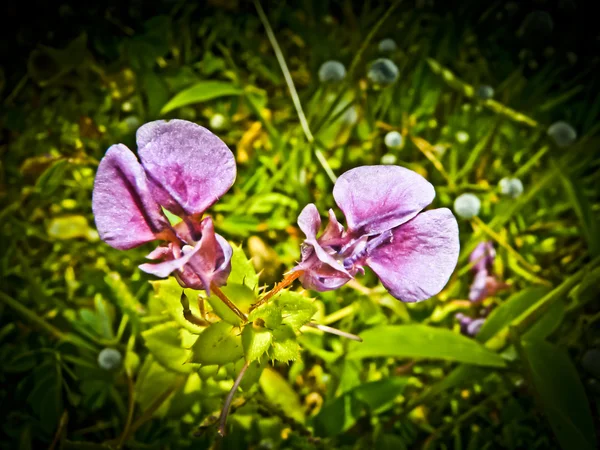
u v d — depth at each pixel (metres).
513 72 0.16
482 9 0.17
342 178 0.07
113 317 0.11
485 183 0.14
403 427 0.11
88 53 0.15
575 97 0.16
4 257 0.13
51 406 0.11
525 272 0.12
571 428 0.09
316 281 0.07
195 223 0.06
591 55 0.16
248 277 0.07
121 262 0.12
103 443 0.10
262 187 0.13
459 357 0.10
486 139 0.13
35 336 0.12
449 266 0.07
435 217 0.07
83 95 0.15
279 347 0.07
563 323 0.12
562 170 0.12
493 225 0.13
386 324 0.11
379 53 0.15
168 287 0.08
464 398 0.11
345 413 0.10
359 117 0.14
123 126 0.14
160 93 0.14
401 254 0.07
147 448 0.10
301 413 0.10
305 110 0.14
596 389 0.11
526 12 0.16
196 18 0.17
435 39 0.16
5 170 0.14
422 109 0.15
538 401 0.10
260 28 0.17
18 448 0.10
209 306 0.08
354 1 0.18
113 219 0.06
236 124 0.14
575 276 0.10
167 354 0.09
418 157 0.14
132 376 0.11
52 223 0.13
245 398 0.09
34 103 0.15
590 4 0.16
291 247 0.12
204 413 0.11
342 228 0.07
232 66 0.15
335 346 0.11
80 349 0.11
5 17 0.16
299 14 0.17
